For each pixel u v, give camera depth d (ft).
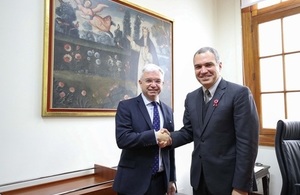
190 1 10.85
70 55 6.55
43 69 6.07
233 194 4.34
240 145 4.36
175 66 9.91
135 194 4.85
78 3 6.77
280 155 7.24
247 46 11.31
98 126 7.23
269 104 10.76
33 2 6.02
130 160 5.07
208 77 4.79
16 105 5.68
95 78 7.09
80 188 5.72
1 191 5.42
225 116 4.56
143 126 5.13
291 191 6.98
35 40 6.02
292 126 7.59
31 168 5.87
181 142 5.39
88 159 6.95
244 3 11.30
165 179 5.22
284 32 10.39
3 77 5.50
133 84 8.09
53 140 6.26
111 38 7.52
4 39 5.54
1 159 5.43
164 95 9.21
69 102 6.50
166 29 9.46
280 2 10.46
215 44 12.17
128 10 8.05
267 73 10.85
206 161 4.64
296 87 10.03
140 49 8.37
